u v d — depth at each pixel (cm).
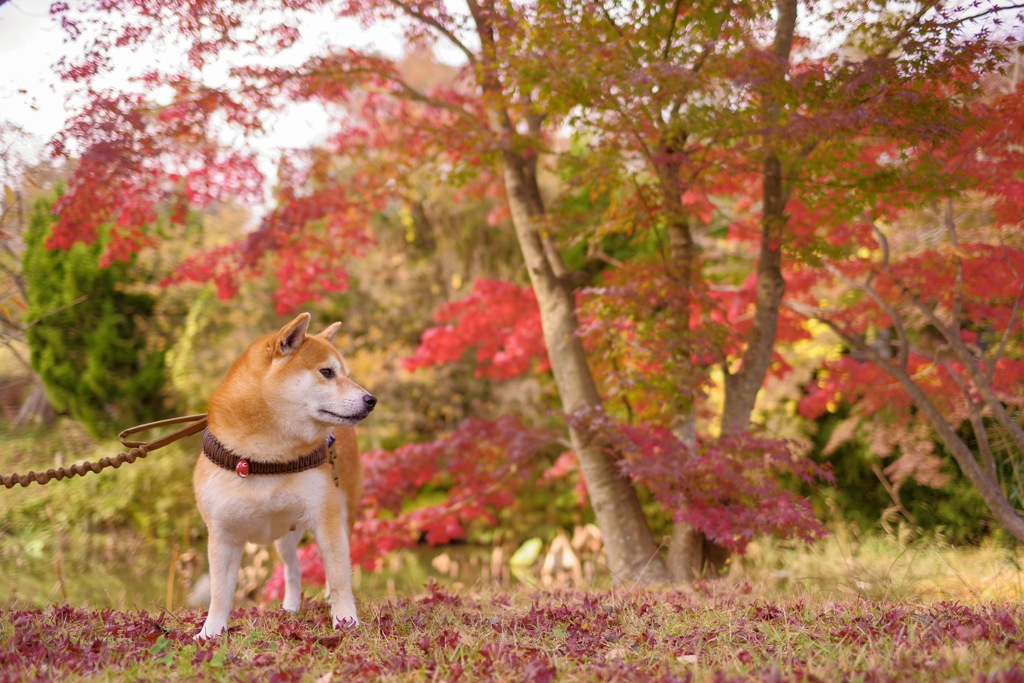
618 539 695
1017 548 633
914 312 766
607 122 585
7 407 1091
